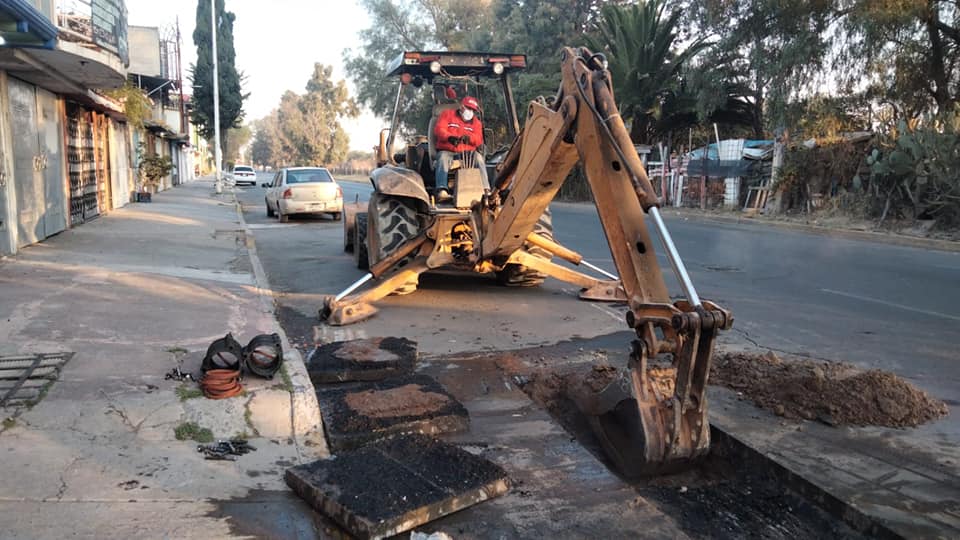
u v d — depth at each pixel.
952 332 6.86
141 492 3.36
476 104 8.42
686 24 25.64
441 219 7.59
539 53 35.41
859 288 9.22
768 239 15.27
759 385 4.97
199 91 42.88
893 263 11.58
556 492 3.68
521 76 29.81
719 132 31.36
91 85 12.49
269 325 6.50
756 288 9.16
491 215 7.05
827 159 19.44
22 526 2.99
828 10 19.14
